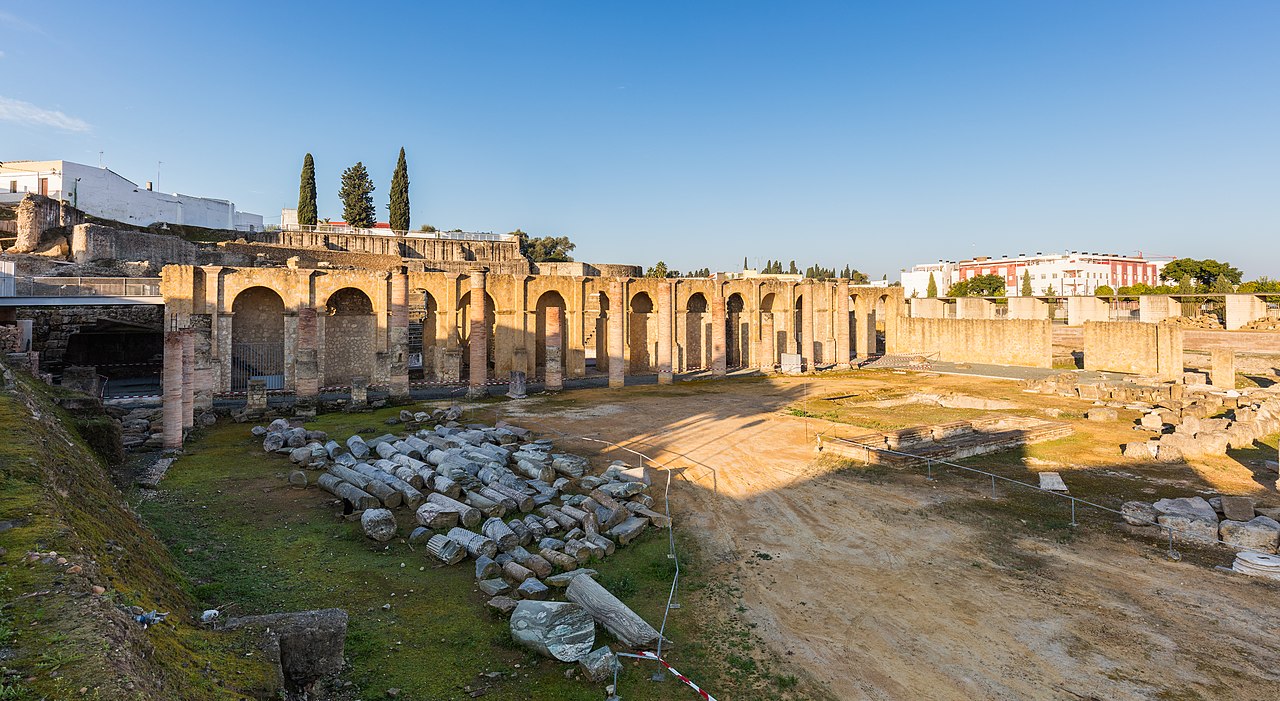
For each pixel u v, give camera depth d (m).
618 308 44.28
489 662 10.22
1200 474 21.41
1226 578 13.59
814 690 9.69
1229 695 9.59
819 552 15.15
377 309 39.69
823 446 25.27
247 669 7.48
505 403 36.75
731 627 11.59
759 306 56.03
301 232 59.31
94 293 33.41
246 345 39.84
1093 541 15.73
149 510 16.47
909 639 11.17
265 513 16.92
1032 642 11.07
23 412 14.03
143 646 6.45
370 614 11.65
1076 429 29.12
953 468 22.59
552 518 16.50
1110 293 99.25
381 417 31.86
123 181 69.38
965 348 59.12
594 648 10.71
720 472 22.19
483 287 38.66
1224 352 38.06
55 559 7.46
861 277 163.12
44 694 5.11
